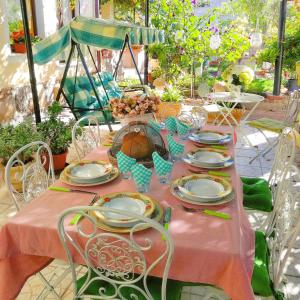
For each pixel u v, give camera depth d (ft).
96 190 5.27
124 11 28.04
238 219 4.42
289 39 19.95
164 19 20.07
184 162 6.33
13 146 9.66
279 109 19.44
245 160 13.14
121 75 28.25
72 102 14.30
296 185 6.25
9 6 16.37
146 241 3.90
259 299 5.24
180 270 3.92
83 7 23.26
